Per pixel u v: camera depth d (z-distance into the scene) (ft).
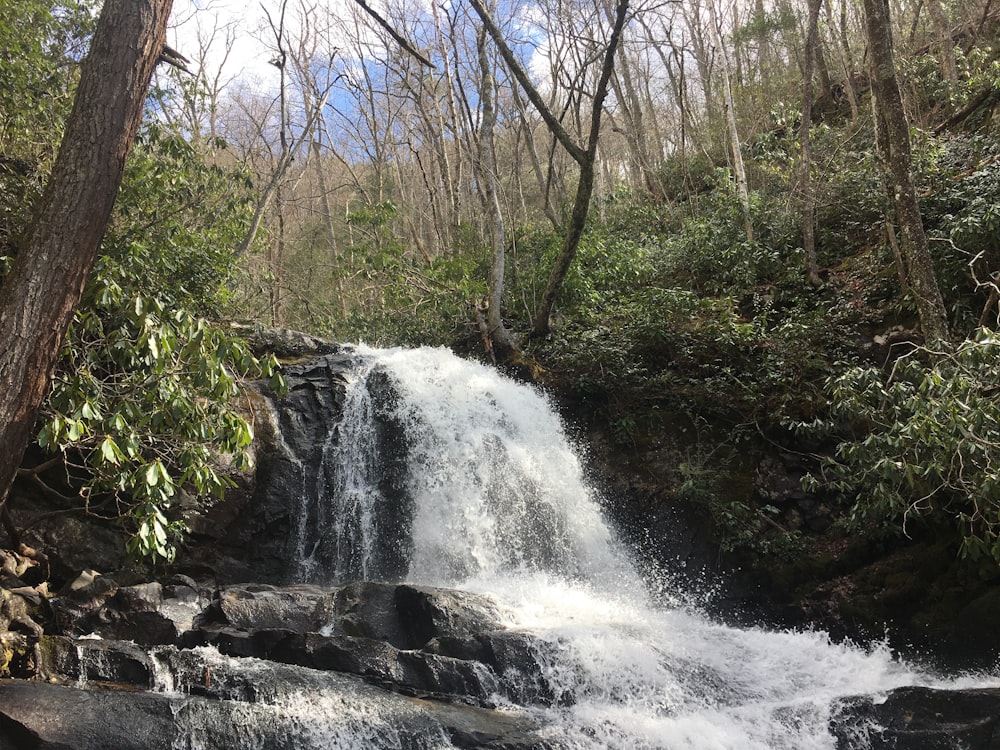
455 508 36.70
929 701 21.03
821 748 21.48
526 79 40.68
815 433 34.37
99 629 24.54
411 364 42.93
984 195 34.91
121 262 32.24
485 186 53.83
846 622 30.04
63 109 35.88
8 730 17.39
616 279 50.93
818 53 65.46
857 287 40.96
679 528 36.83
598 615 29.35
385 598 26.96
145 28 21.02
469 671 22.97
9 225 31.99
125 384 23.22
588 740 20.81
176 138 39.40
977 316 33.53
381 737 19.66
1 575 26.35
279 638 23.77
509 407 42.09
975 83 49.55
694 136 76.59
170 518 31.65
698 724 22.22
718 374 40.01
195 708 18.97
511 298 52.24
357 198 95.45
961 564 28.37
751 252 46.14
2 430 17.90
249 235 56.90
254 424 36.76
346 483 37.86
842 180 47.11
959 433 23.16
